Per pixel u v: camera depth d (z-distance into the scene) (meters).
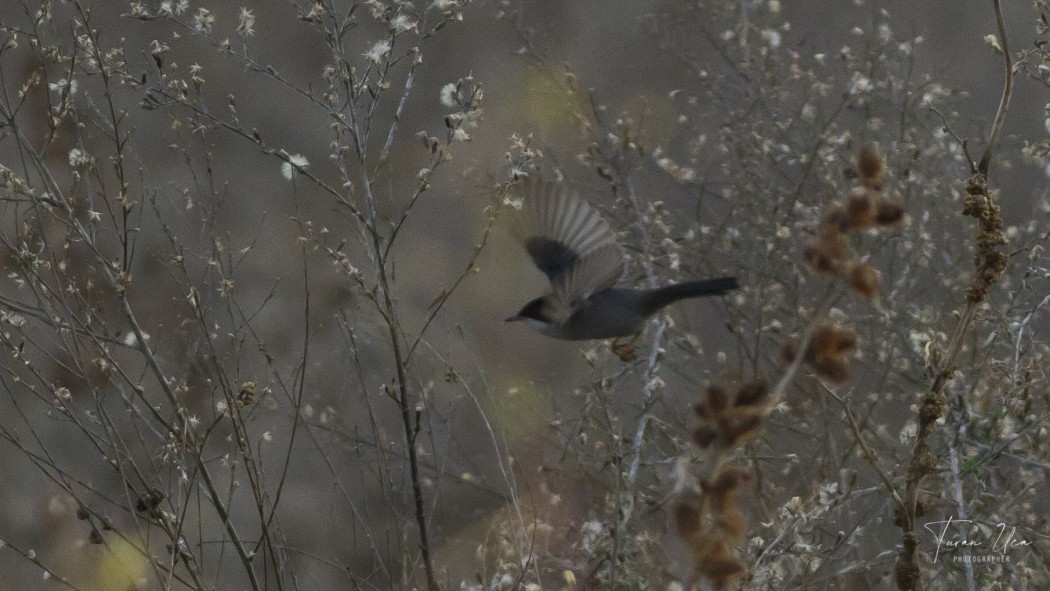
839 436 11.46
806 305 12.16
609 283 7.74
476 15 17.62
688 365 12.80
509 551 9.08
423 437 12.30
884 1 17.55
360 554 10.88
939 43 17.59
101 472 11.69
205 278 9.03
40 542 11.10
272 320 12.97
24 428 12.11
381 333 12.33
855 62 12.42
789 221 11.65
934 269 12.38
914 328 11.12
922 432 6.96
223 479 12.09
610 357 11.35
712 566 4.01
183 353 10.52
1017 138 13.50
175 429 8.39
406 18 9.02
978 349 10.77
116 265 8.74
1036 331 9.10
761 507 10.34
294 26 18.31
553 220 8.16
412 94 17.95
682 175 12.17
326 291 13.30
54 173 10.74
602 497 10.59
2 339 8.10
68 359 10.84
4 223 10.31
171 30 17.56
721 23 14.51
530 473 11.44
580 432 9.85
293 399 8.53
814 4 17.06
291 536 11.29
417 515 8.93
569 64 13.90
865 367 11.88
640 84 16.81
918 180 11.74
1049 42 8.84
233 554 11.62
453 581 10.23
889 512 9.47
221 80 17.75
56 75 10.80
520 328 14.80
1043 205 11.38
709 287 7.87
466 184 13.29
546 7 17.97
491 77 16.28
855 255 11.59
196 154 14.86
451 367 8.81
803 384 11.73
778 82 12.95
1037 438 9.38
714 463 4.09
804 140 12.50
